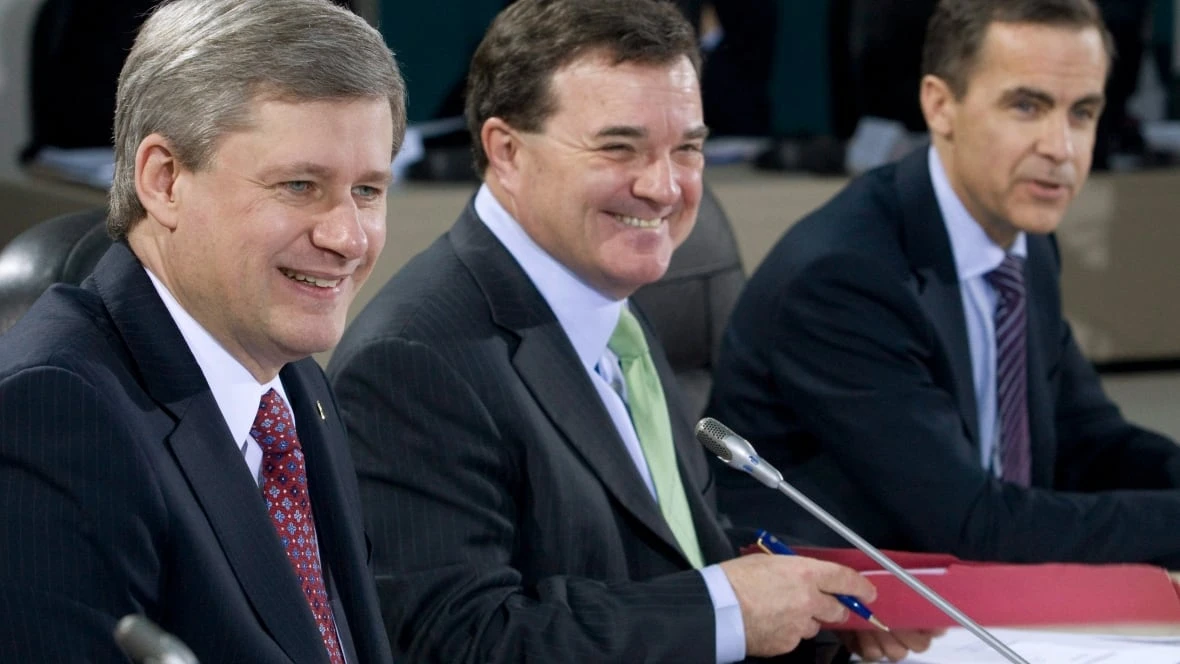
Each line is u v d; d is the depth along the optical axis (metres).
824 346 5.44
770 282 5.67
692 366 6.18
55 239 4.25
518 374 4.19
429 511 3.96
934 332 5.56
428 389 4.01
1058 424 6.28
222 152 2.90
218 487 3.00
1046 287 6.14
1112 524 5.22
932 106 5.79
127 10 10.73
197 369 3.05
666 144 4.26
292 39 2.90
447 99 11.81
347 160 2.96
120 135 3.00
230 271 2.96
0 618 2.68
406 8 13.62
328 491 3.39
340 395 4.05
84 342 2.92
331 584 3.37
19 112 12.45
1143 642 4.21
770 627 4.02
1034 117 5.56
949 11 5.70
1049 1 5.52
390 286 4.34
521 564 4.13
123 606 2.78
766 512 5.57
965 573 4.38
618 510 4.26
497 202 4.42
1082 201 11.80
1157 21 14.30
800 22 15.90
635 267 4.30
